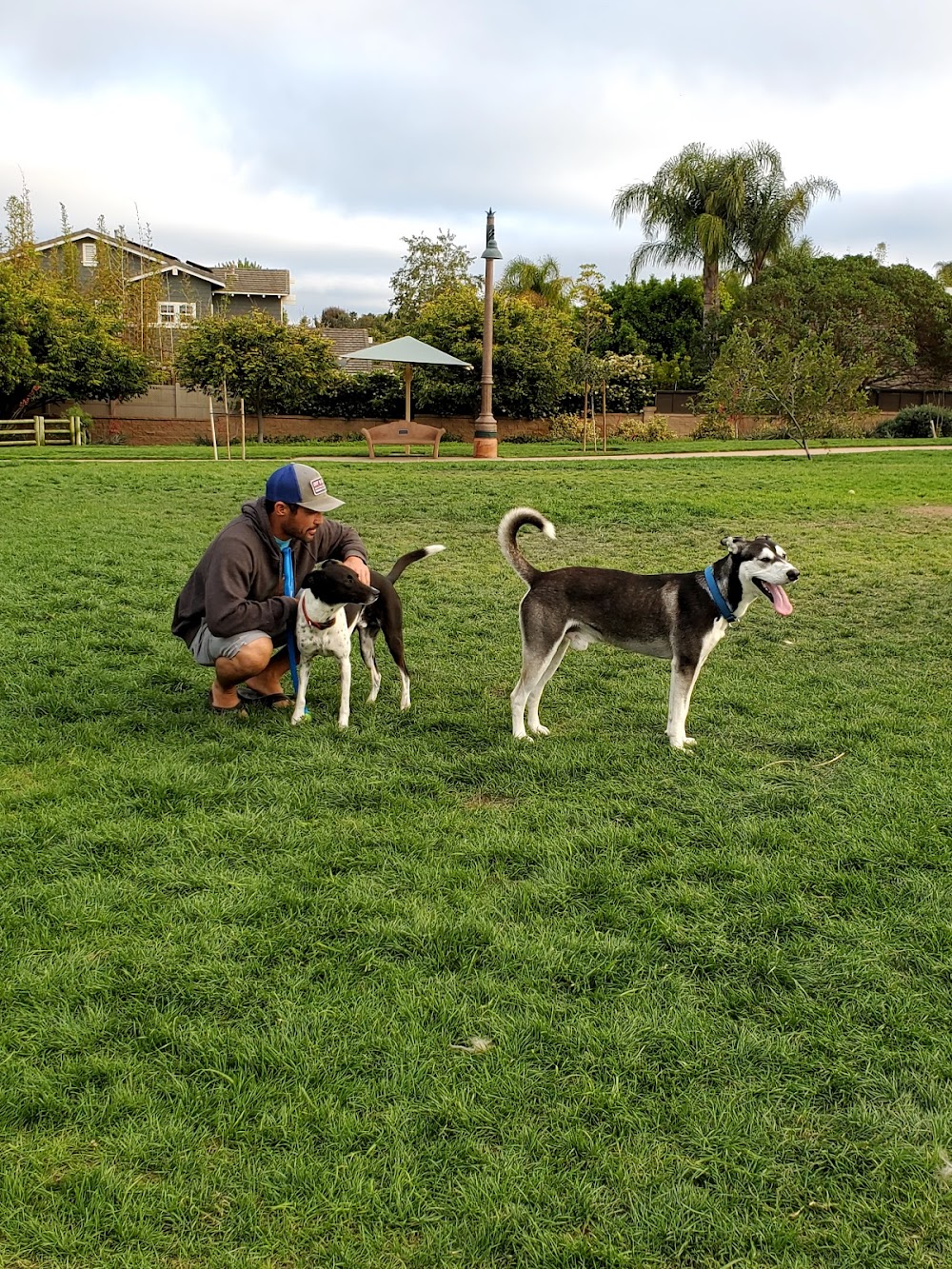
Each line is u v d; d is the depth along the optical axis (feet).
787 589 30.22
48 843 13.05
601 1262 7.23
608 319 114.21
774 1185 7.92
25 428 96.58
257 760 16.02
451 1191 7.75
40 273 111.96
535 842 13.41
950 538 39.04
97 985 10.07
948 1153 8.23
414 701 19.56
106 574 29.35
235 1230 7.39
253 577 17.44
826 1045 9.45
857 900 11.99
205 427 105.91
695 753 16.84
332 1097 8.65
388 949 10.91
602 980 10.39
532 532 40.09
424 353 78.64
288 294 147.13
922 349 131.75
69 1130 8.28
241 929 11.16
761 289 122.11
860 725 18.01
